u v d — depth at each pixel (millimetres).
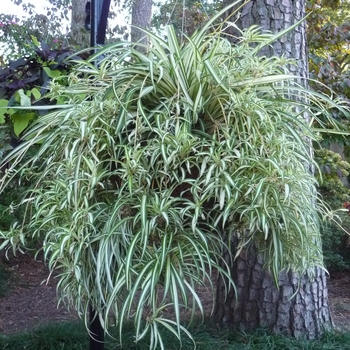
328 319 3381
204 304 3816
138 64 1634
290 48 3021
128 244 1517
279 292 3203
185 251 1508
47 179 1837
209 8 7516
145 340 3066
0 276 5484
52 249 1560
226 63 1767
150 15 8820
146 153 1526
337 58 5941
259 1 3037
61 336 3330
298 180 1646
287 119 1757
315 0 5660
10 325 4289
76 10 7973
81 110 1643
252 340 3125
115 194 1623
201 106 1593
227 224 1712
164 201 1488
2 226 4707
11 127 2252
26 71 2242
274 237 1639
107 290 1562
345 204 5352
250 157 1562
